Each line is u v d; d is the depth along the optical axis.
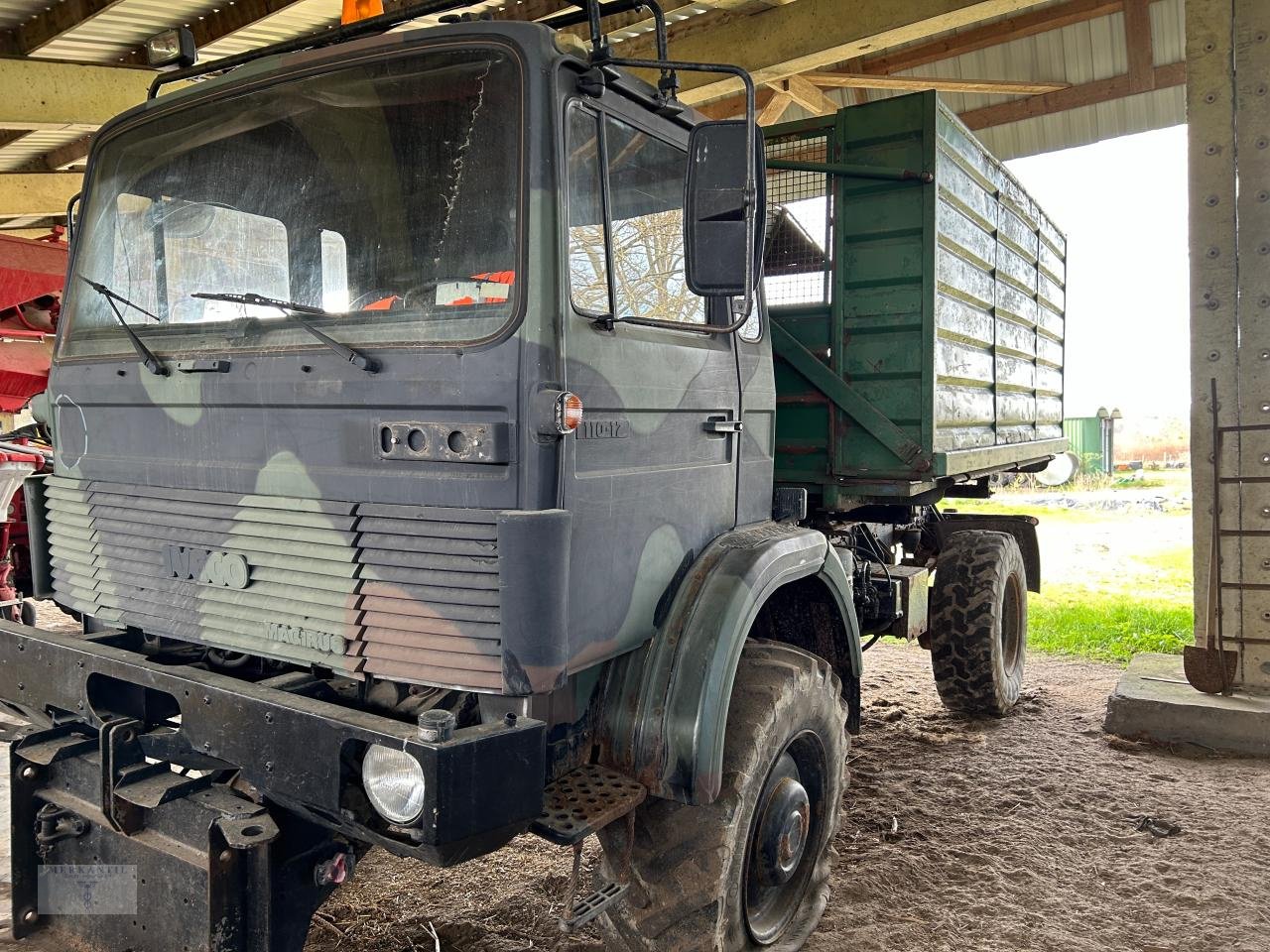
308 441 2.37
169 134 2.81
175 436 2.61
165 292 2.75
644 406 2.53
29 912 2.77
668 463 2.67
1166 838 3.99
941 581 5.36
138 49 8.73
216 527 2.50
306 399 2.36
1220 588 5.24
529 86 2.23
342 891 3.47
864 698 5.98
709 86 7.85
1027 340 5.72
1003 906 3.43
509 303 2.18
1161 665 5.87
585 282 2.36
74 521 2.89
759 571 2.72
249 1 7.74
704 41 7.79
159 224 2.79
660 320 2.51
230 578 2.45
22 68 7.09
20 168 12.14
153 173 2.83
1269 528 5.10
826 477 4.24
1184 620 7.78
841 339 4.16
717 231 2.27
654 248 2.68
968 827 4.07
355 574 2.25
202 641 2.49
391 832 2.03
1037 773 4.69
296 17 7.81
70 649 2.57
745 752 2.61
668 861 2.55
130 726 2.50
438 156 2.33
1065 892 3.54
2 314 7.12
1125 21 9.36
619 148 2.55
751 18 7.54
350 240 2.43
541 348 2.15
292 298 2.51
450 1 2.52
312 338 2.38
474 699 2.38
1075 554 11.76
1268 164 5.04
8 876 3.43
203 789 2.50
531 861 3.70
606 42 2.33
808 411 4.27
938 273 4.02
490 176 2.26
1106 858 3.81
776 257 4.35
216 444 2.52
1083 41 9.76
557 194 2.23
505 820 2.01
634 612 2.52
